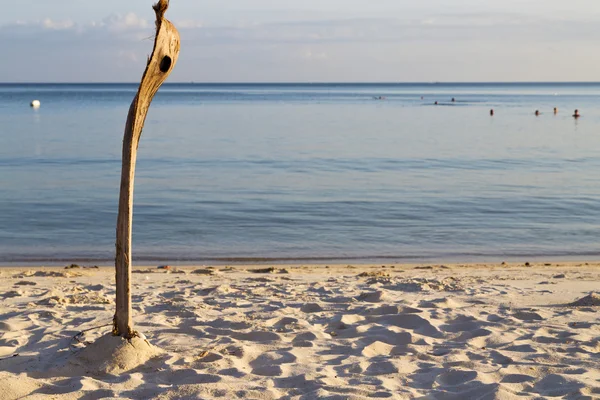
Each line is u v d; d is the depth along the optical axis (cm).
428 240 1603
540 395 461
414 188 2411
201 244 1537
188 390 464
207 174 2755
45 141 4175
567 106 10644
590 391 463
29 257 1393
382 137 4672
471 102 12638
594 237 1641
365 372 523
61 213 1903
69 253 1435
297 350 582
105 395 460
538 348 583
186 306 769
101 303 808
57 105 10275
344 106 10325
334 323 682
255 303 799
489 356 564
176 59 507
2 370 516
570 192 2317
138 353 533
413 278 1016
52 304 789
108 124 5784
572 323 680
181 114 7712
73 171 2814
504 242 1583
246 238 1608
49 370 511
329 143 4203
